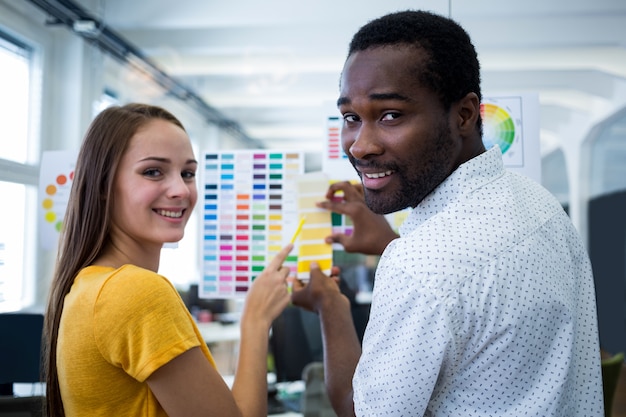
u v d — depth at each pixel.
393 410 0.59
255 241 1.28
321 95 2.10
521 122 1.25
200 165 1.31
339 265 1.56
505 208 0.61
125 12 1.83
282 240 1.27
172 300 0.72
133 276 0.71
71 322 0.72
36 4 1.70
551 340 0.60
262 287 1.00
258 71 2.07
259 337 0.95
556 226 0.66
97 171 0.80
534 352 0.58
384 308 0.60
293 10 1.69
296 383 1.75
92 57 1.92
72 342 0.71
